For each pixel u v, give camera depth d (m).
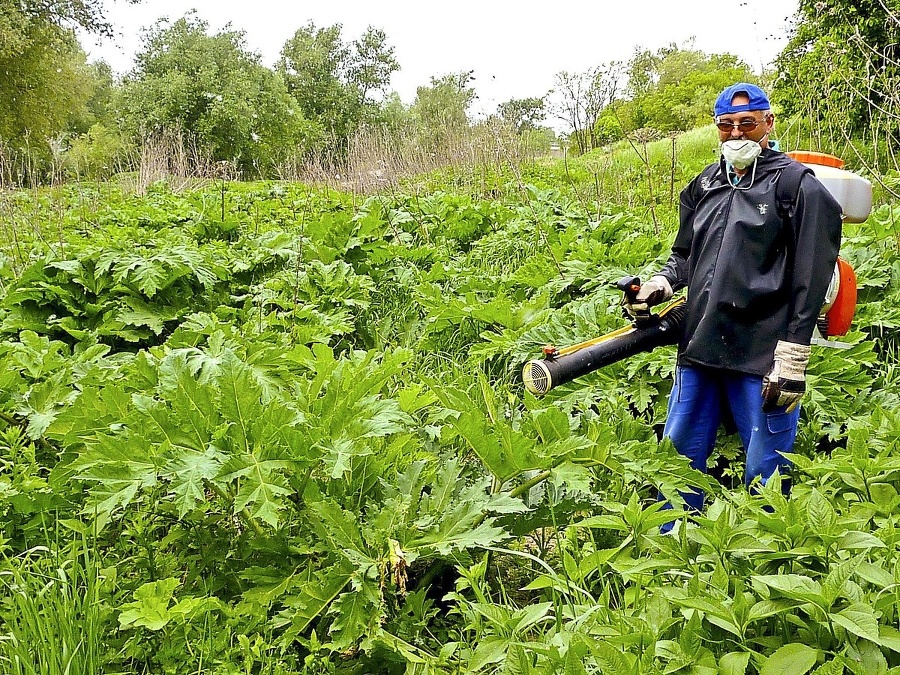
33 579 2.60
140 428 2.65
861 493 2.61
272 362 3.54
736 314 2.93
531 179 11.38
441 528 2.57
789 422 2.95
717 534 2.10
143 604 2.36
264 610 2.51
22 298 5.32
